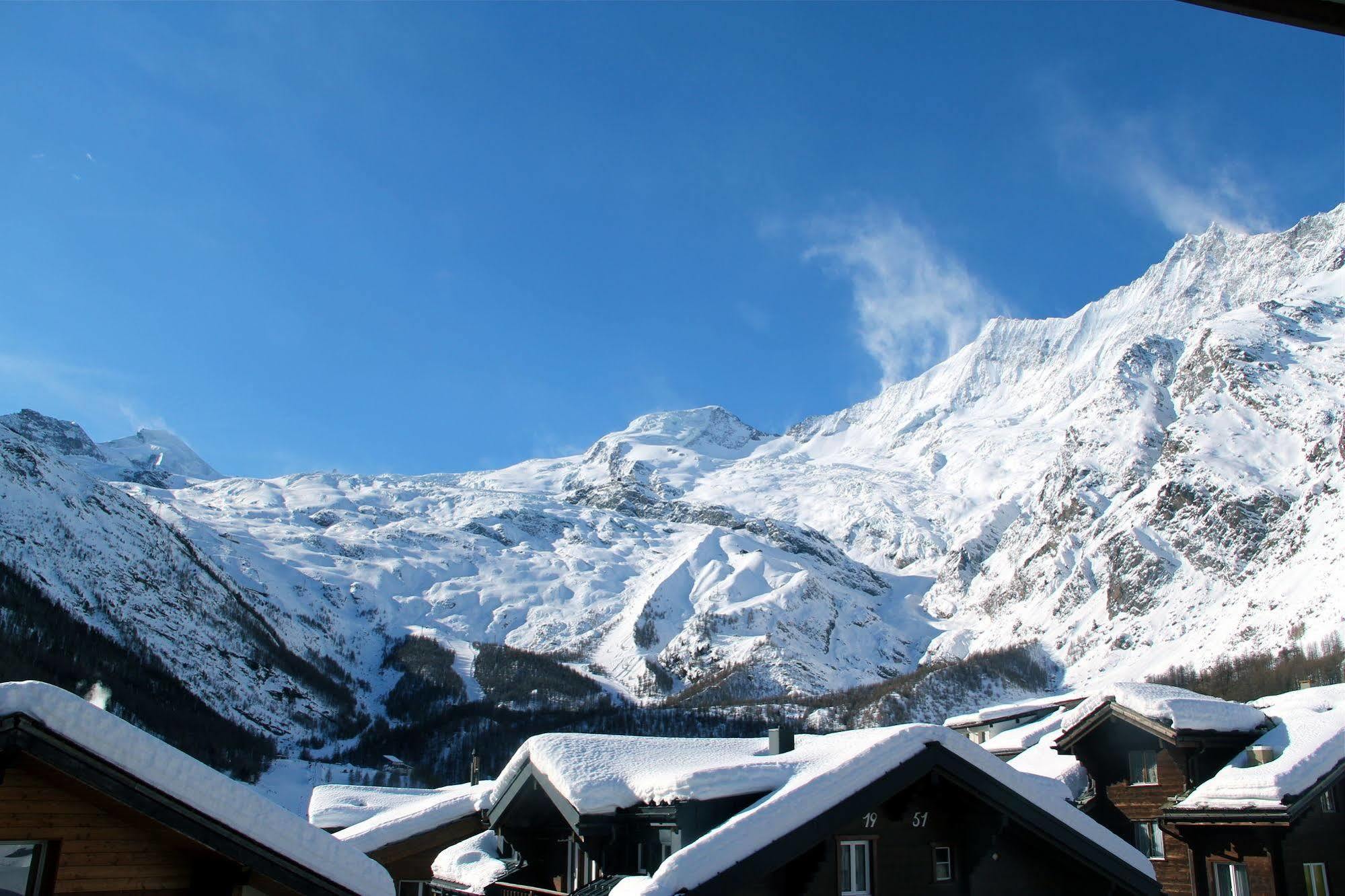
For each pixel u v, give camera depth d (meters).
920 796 25.48
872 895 24.42
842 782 23.28
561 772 26.56
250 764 148.50
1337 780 34.31
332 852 16.66
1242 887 34.94
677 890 20.64
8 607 161.62
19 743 14.40
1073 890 26.42
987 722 59.84
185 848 16.47
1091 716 40.16
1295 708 40.16
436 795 42.16
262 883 16.53
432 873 33.88
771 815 22.25
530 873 30.09
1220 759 37.47
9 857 15.44
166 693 169.88
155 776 15.35
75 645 164.12
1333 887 34.06
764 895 23.12
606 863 25.53
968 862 25.22
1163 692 39.25
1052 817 25.34
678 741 29.92
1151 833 38.41
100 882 15.82
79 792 15.76
